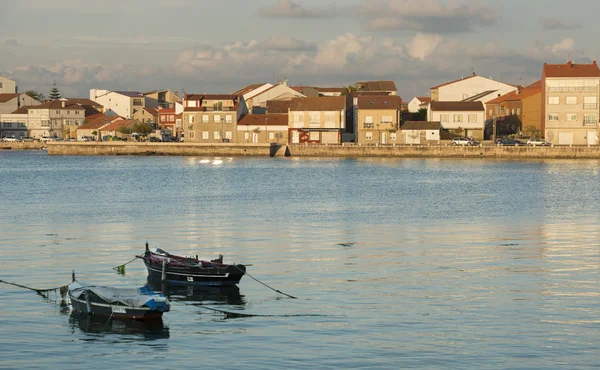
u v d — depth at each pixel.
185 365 34.16
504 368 33.78
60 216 80.88
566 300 43.88
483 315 41.03
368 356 35.09
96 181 126.56
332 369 33.59
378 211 85.31
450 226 73.12
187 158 195.00
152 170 152.00
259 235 67.56
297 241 64.25
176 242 63.91
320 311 42.12
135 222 76.12
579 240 64.12
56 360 34.88
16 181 126.88
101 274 51.38
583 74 185.25
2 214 82.62
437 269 52.31
